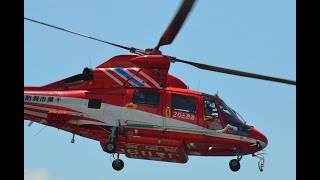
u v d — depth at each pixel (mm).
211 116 32781
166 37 28641
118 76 33219
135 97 32625
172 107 32562
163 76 32688
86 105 32594
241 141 32688
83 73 33531
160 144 31547
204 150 33750
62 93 33094
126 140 31766
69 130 33219
